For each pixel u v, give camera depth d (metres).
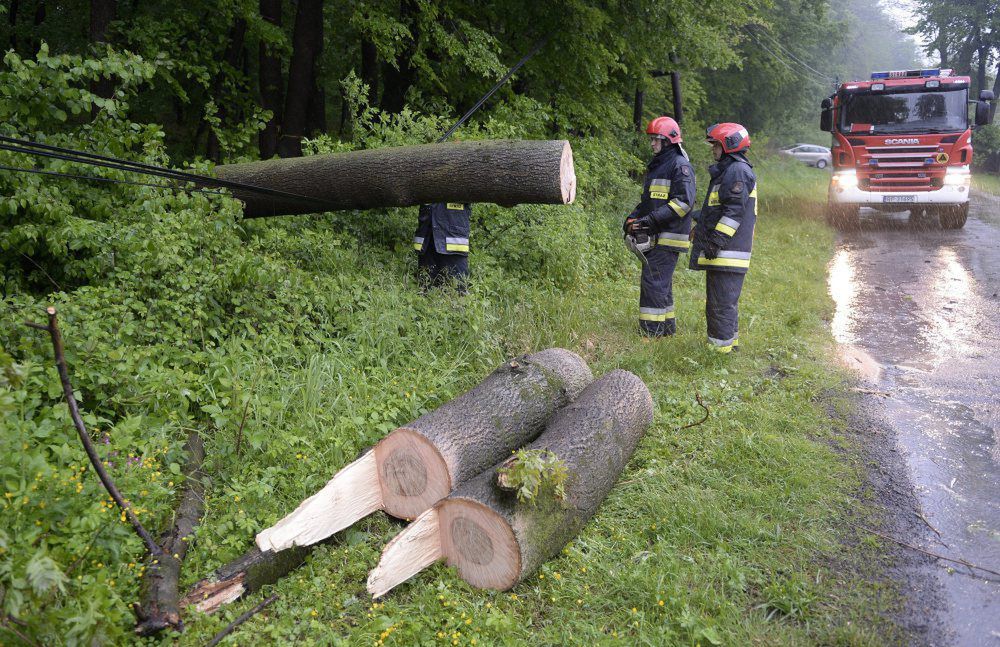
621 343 6.45
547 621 3.18
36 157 5.00
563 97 11.39
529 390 4.26
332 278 5.90
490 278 6.76
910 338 7.25
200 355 4.52
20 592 2.35
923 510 4.14
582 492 3.68
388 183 5.74
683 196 6.41
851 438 4.98
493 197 5.56
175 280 4.94
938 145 13.97
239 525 3.51
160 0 9.55
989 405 5.55
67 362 4.05
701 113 29.22
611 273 8.93
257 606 3.14
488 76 9.61
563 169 5.34
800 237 13.16
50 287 5.20
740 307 7.90
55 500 3.14
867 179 14.34
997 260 11.12
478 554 3.36
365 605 3.22
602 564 3.47
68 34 10.98
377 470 3.83
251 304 5.28
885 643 3.12
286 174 6.02
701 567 3.52
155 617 2.91
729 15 13.49
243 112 11.20
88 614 2.45
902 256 11.60
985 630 3.22
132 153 5.56
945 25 39.22
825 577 3.53
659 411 5.08
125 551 3.11
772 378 5.90
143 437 3.92
